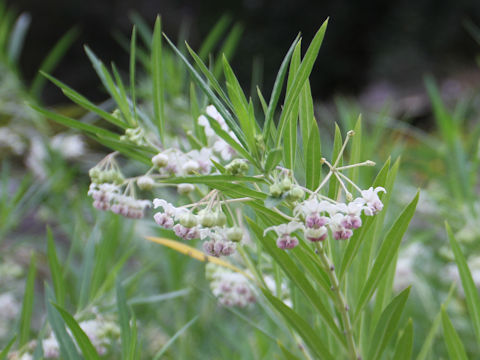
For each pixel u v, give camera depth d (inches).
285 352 15.8
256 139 13.1
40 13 87.7
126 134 16.0
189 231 13.7
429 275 27.7
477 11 144.9
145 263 29.1
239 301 18.9
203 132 17.2
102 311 20.1
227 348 24.5
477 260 25.1
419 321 25.8
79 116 42.3
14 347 23.2
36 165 33.7
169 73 27.3
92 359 14.5
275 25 160.9
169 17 100.7
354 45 158.2
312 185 13.6
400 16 150.1
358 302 14.6
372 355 14.9
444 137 27.0
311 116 14.8
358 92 153.3
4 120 37.7
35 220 37.3
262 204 13.2
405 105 90.2
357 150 14.9
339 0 159.9
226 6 161.6
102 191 15.9
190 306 26.2
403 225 13.6
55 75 88.4
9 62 32.4
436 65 137.7
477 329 15.5
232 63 157.1
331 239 15.4
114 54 92.8
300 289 14.6
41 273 36.0
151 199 30.8
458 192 26.3
